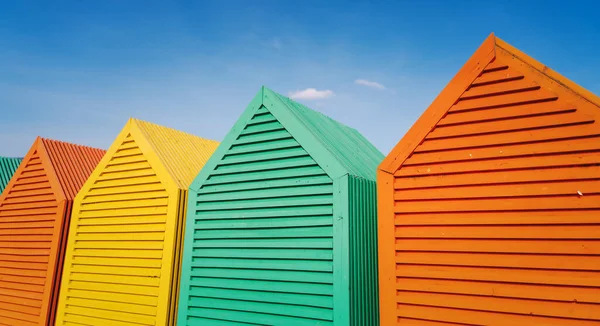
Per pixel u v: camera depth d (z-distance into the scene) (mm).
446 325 5363
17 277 10453
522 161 5227
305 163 6855
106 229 9109
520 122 5316
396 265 5793
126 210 8922
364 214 6809
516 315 5004
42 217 10359
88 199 9648
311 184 6727
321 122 8633
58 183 10297
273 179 7203
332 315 6090
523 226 5109
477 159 5500
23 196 11164
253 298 6926
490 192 5348
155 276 8031
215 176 7922
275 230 6949
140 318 8023
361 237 6578
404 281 5695
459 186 5566
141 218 8602
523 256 5062
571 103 5051
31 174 11188
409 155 5973
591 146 4871
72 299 9211
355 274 6203
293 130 7117
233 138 7840
